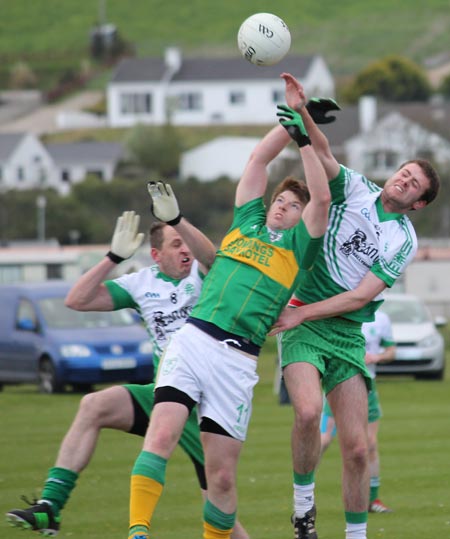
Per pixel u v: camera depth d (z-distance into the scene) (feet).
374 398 77.71
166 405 55.57
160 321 62.59
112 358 168.76
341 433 62.49
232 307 56.80
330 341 62.39
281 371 63.00
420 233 521.24
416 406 151.53
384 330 93.66
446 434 119.85
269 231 58.65
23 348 174.70
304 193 60.59
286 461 101.19
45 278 299.99
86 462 58.80
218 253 59.06
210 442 56.29
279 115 58.54
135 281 62.90
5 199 570.46
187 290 62.28
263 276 57.36
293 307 63.98
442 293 324.39
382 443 112.57
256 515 76.18
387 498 82.84
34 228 560.61
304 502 62.75
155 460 54.60
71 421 135.03
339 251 62.85
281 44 62.08
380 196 63.26
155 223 63.41
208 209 608.60
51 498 57.98
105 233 566.77
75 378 167.73
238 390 56.44
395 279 62.59
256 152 60.85
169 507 79.41
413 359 192.13
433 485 88.12
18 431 124.98
